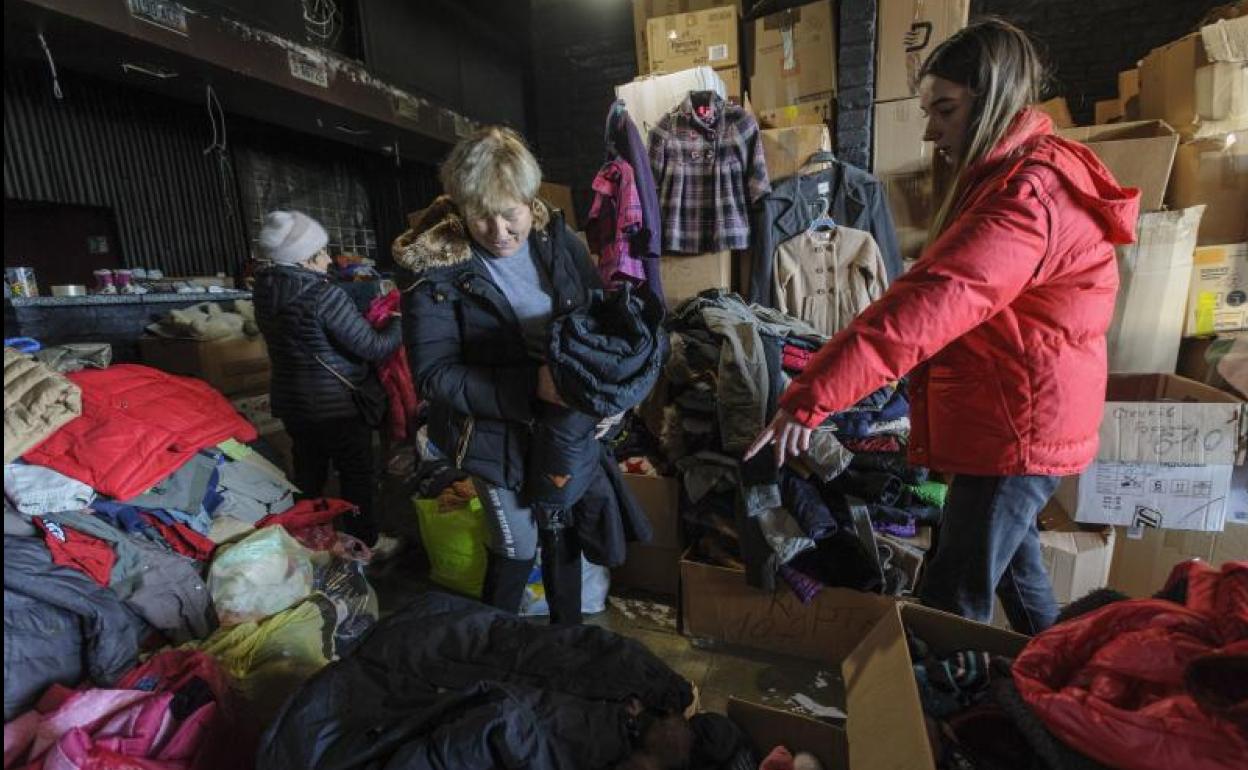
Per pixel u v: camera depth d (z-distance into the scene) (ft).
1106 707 2.31
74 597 4.09
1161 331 6.46
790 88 8.57
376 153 18.08
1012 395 3.57
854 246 7.22
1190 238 6.25
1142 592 5.67
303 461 7.20
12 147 10.74
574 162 13.84
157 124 12.85
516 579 4.81
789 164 7.59
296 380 6.59
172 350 9.14
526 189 3.90
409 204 19.35
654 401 6.86
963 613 4.05
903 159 7.66
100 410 5.02
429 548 7.02
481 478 4.43
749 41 9.45
